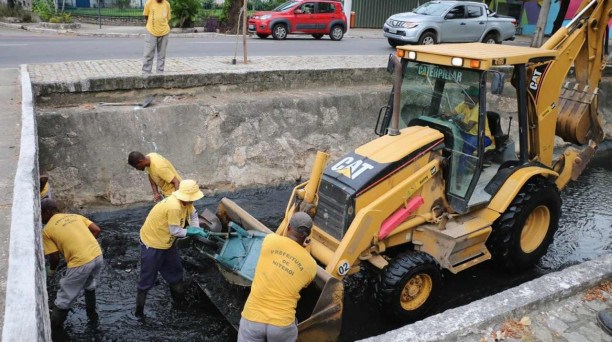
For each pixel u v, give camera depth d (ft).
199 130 28.40
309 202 16.94
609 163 37.63
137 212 25.99
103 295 18.66
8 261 11.71
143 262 16.87
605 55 23.97
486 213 19.07
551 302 15.33
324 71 34.45
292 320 13.07
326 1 66.54
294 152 31.35
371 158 16.99
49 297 18.11
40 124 24.56
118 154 26.23
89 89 27.25
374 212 16.06
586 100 22.89
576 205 28.91
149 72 32.63
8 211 14.40
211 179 28.60
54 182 24.85
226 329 17.11
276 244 13.00
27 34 63.87
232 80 31.22
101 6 100.37
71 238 15.90
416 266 16.70
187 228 17.24
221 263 17.12
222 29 75.72
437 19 55.01
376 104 34.65
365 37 75.82
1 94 27.09
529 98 20.49
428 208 17.83
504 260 20.10
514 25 61.31
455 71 17.95
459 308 14.49
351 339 16.85
